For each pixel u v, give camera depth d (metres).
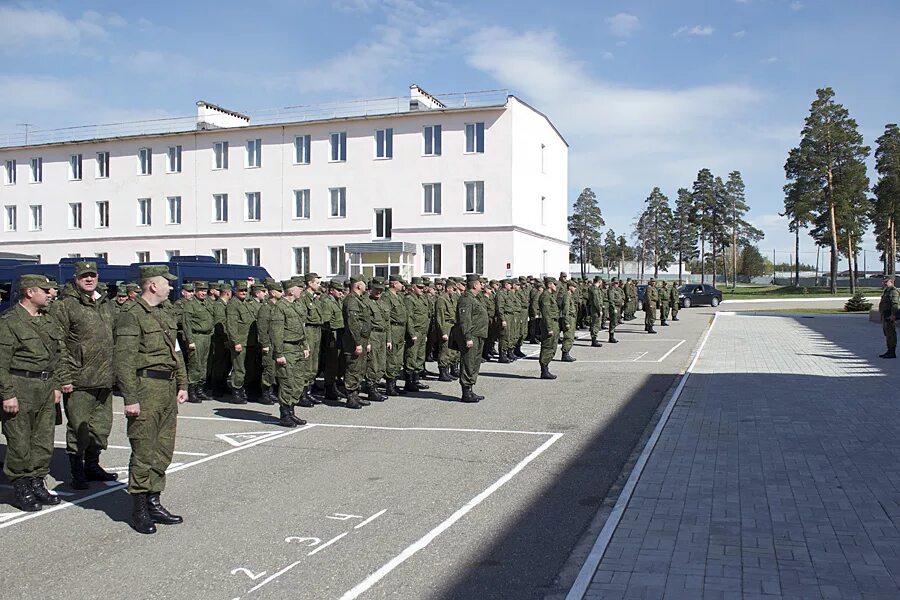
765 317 37.53
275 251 41.75
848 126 58.34
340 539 6.07
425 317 14.92
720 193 84.56
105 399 8.19
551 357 15.41
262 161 41.91
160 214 44.34
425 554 5.71
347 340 12.41
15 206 48.19
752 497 6.89
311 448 9.45
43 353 7.20
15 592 5.10
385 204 39.38
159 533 6.30
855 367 16.39
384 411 12.15
